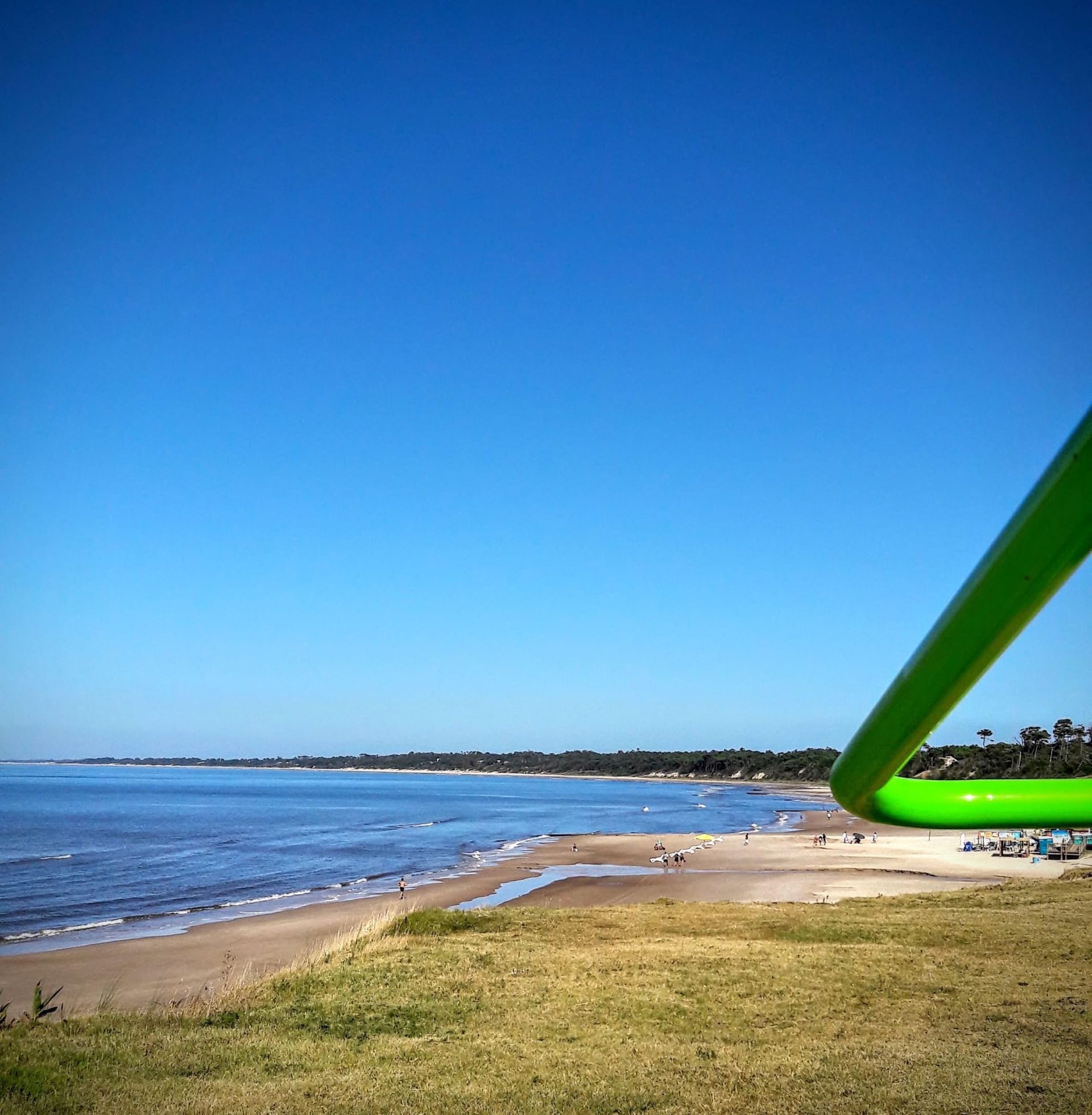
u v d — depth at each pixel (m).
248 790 150.12
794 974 12.93
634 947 15.38
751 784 198.25
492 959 14.35
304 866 45.28
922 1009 11.08
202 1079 8.73
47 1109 7.73
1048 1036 9.78
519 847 54.72
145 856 50.09
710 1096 8.26
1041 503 0.71
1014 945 14.51
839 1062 9.13
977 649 0.82
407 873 42.16
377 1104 8.06
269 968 21.11
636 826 74.06
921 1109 7.80
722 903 22.12
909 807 1.06
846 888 34.19
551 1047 9.91
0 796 116.69
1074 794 1.10
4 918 30.02
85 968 21.52
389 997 11.90
